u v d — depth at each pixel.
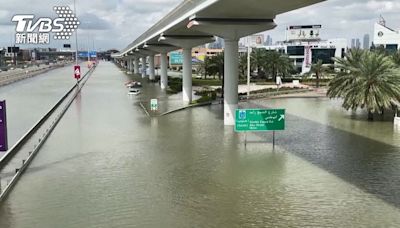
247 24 33.41
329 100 57.56
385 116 41.31
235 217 15.66
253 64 91.50
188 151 26.06
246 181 19.98
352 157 24.61
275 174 21.12
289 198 17.66
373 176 20.80
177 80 86.56
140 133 32.06
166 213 16.08
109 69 172.75
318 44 137.50
